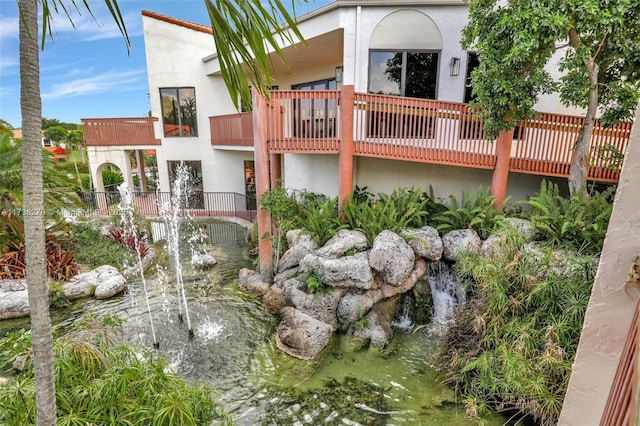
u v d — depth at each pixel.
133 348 3.56
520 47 4.90
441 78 7.98
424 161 7.09
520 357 3.78
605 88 5.84
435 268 6.58
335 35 8.36
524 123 6.70
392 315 6.13
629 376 0.88
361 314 5.77
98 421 2.45
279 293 6.61
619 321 1.10
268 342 5.54
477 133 6.98
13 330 5.86
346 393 4.46
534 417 3.77
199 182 14.07
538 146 6.89
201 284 7.79
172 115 13.47
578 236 5.48
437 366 4.86
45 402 1.91
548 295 4.09
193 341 5.55
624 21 4.75
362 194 8.23
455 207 7.18
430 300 6.35
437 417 4.05
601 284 1.11
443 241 6.64
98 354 2.89
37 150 1.71
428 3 7.49
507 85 5.51
